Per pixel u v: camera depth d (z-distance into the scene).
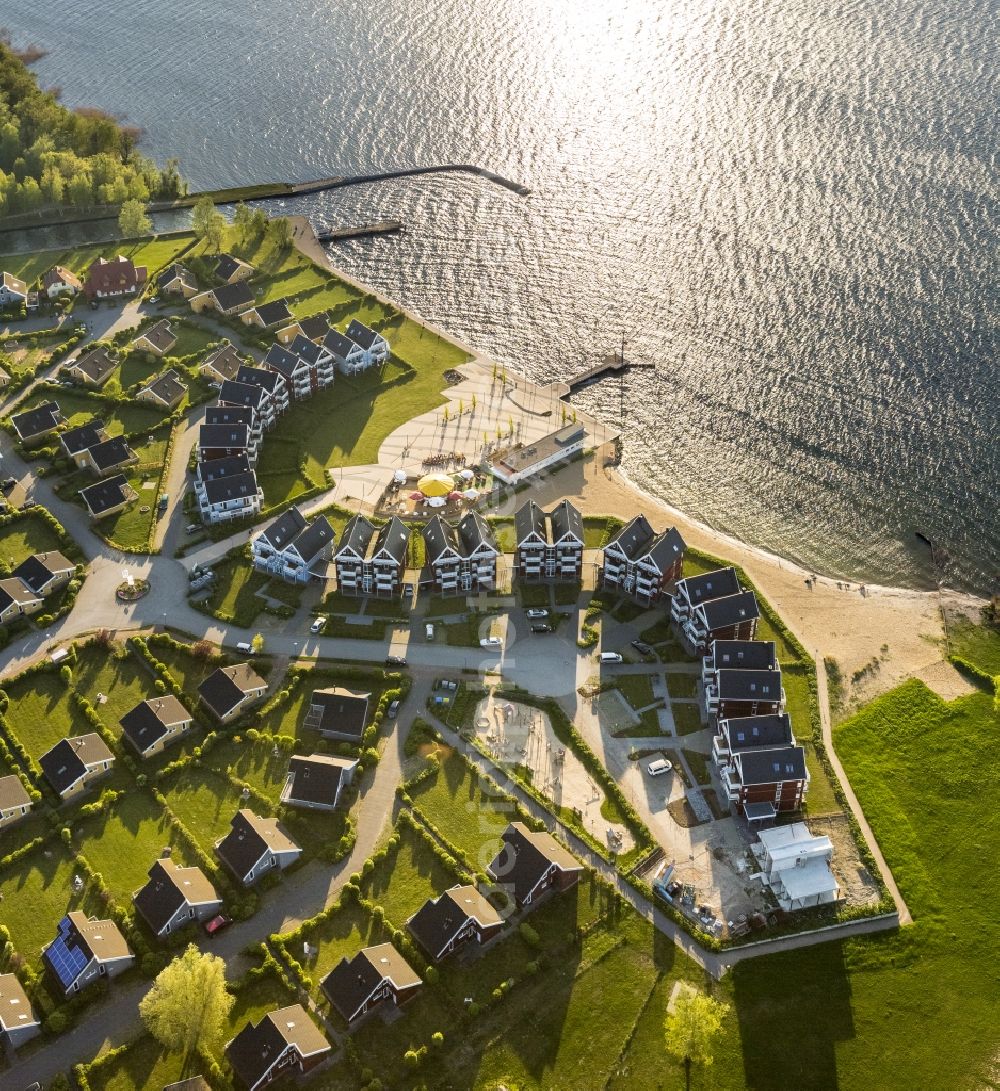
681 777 154.75
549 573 189.50
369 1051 122.81
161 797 149.88
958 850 145.62
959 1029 126.25
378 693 167.12
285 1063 120.31
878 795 152.75
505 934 134.75
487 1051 123.06
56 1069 120.69
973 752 158.62
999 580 192.25
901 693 168.50
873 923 137.00
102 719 162.12
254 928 135.00
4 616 177.12
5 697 164.25
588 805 150.88
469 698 166.38
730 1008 127.25
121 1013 126.12
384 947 130.12
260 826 143.38
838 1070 122.12
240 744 158.62
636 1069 121.94
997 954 133.50
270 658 172.75
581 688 168.38
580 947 133.50
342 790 151.88
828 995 129.12
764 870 141.88
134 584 185.38
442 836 145.88
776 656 170.12
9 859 141.38
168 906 133.00
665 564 180.50
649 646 176.25
